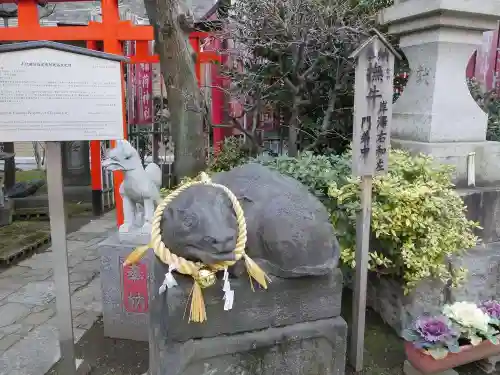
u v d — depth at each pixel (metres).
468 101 3.55
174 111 4.04
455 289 3.01
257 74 4.45
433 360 2.38
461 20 3.27
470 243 2.84
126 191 3.01
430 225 2.71
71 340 2.44
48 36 4.21
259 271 1.72
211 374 1.86
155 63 6.45
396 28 3.74
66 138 2.19
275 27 4.15
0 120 2.12
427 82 3.51
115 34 4.12
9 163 7.38
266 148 5.02
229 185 2.05
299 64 4.21
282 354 1.95
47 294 3.89
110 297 3.05
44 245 5.37
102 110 2.21
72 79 2.15
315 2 4.02
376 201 2.84
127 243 3.01
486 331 2.46
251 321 1.88
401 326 2.96
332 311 2.01
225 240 1.61
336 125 4.78
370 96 2.37
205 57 5.51
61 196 2.30
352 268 2.85
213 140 5.79
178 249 1.68
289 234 1.80
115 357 2.86
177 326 1.78
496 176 3.58
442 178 3.00
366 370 2.64
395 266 2.87
